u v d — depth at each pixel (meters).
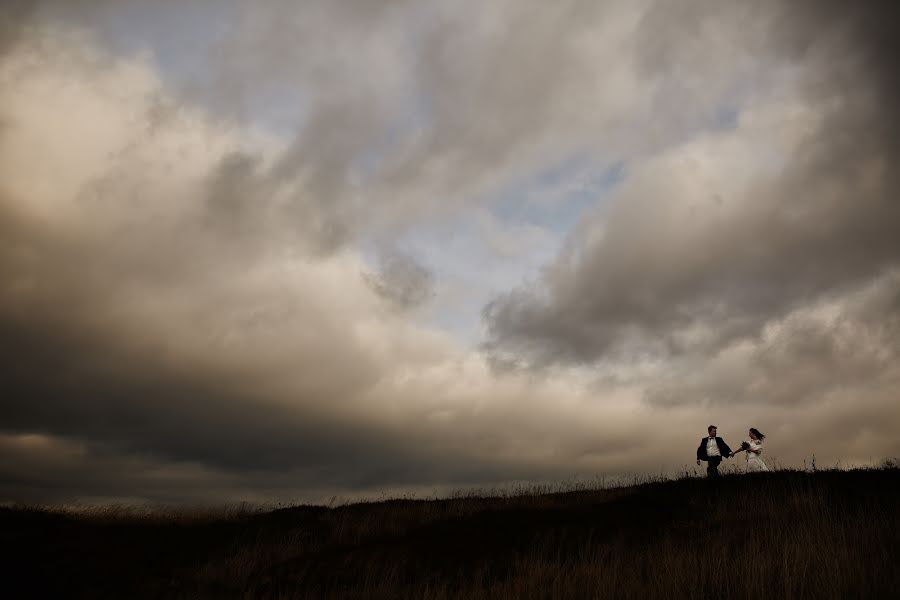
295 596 9.41
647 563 9.09
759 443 17.42
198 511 19.70
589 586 7.95
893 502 11.67
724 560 8.15
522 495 19.92
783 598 6.89
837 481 14.55
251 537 14.96
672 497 15.66
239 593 10.12
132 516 18.69
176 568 12.02
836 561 7.31
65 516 17.94
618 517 14.01
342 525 15.59
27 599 10.05
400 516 16.62
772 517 11.56
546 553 10.74
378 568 10.81
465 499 19.52
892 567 7.36
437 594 8.59
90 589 10.54
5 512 17.50
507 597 8.03
